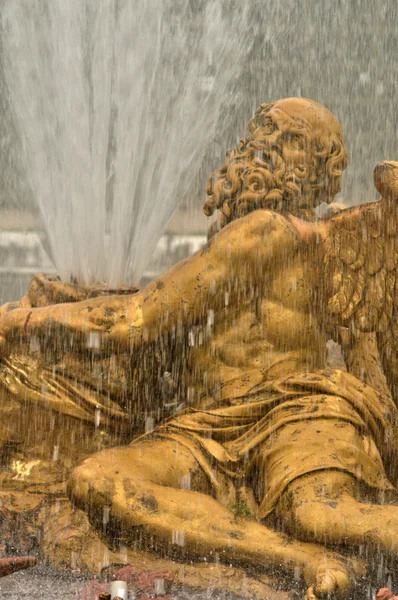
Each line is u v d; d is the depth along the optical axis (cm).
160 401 1561
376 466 1402
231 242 1454
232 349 1488
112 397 1536
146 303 1466
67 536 1381
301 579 1281
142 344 1471
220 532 1305
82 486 1316
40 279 1584
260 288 1487
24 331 1487
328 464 1334
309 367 1508
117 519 1311
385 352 1558
